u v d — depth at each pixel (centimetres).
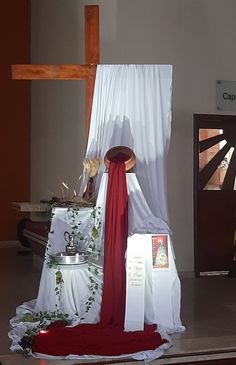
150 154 468
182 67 706
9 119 1013
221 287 637
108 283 435
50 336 397
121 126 474
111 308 433
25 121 1021
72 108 785
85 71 484
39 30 950
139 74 476
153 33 702
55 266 446
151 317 447
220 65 720
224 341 424
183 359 390
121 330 417
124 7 698
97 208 458
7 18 1006
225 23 721
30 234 793
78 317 439
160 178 466
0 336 431
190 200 707
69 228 466
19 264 812
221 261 720
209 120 715
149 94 473
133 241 436
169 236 450
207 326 469
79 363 375
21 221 908
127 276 432
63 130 823
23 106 1021
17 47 1015
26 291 617
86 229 465
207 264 715
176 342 420
